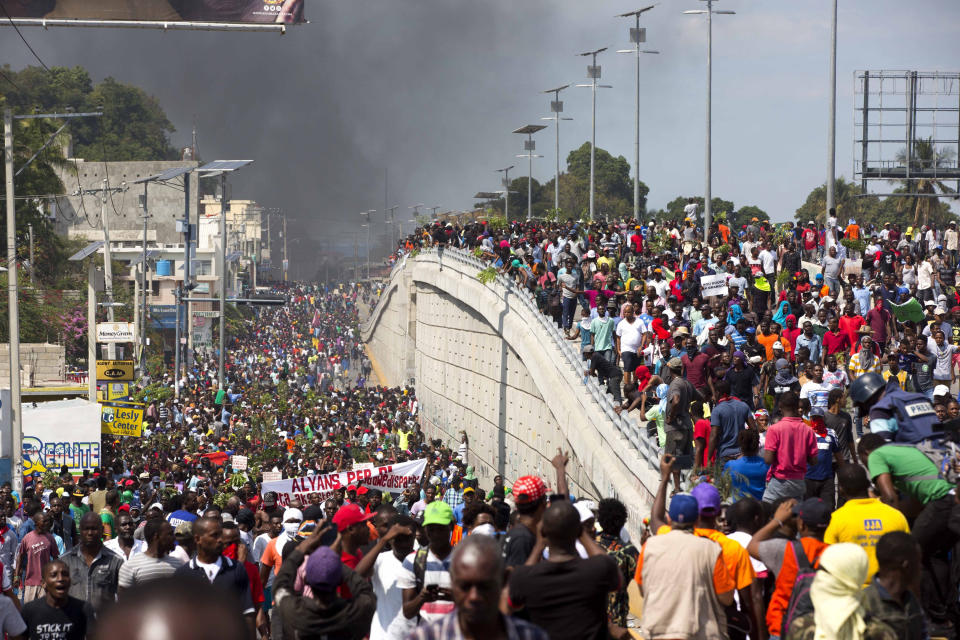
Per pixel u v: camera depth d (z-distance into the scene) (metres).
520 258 92.62
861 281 57.00
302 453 79.50
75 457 68.25
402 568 19.22
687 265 76.94
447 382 128.62
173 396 108.81
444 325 130.12
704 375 43.44
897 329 57.72
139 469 59.84
